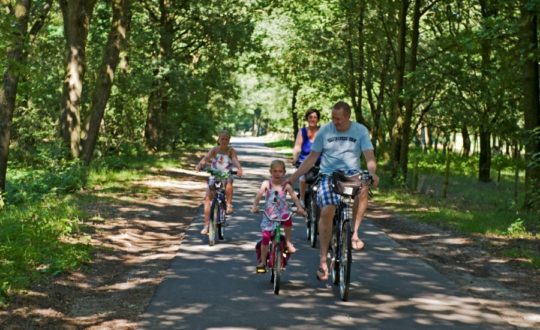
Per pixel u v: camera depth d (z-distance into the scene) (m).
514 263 14.41
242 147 98.69
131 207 22.27
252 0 50.66
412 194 31.36
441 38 32.44
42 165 34.22
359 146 11.32
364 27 43.81
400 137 37.50
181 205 24.56
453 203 27.64
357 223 11.19
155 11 53.09
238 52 53.09
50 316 9.64
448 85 33.19
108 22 44.78
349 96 52.47
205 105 68.38
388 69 45.69
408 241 17.69
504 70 25.84
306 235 18.08
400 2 37.25
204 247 15.78
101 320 9.55
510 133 30.19
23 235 14.15
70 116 33.25
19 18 21.14
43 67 43.81
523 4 21.89
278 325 9.34
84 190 26.78
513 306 10.87
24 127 42.75
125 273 12.83
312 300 10.82
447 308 10.47
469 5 34.94
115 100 46.66
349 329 9.20
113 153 47.88
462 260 14.95
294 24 54.72
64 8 35.19
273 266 11.64
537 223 20.42
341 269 11.03
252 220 20.69
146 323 9.38
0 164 21.91
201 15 49.16
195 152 68.94
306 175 16.69
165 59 48.59
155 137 54.50
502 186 40.38
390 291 11.55
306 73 48.97
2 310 9.57
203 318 9.65
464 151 64.06
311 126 17.00
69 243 14.39
